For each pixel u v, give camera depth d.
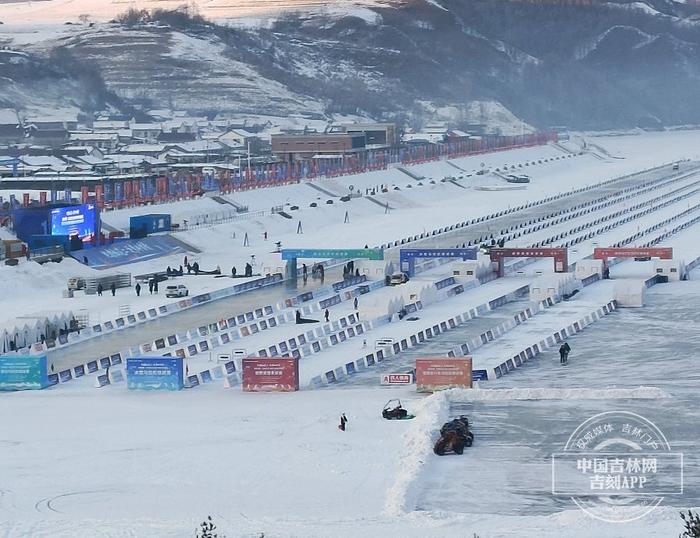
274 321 141.62
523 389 103.62
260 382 108.88
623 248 176.75
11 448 89.81
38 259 175.00
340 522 68.25
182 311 151.50
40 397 107.88
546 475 81.19
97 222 193.38
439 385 106.38
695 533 60.44
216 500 76.44
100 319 143.88
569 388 105.88
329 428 94.00
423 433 89.50
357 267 175.50
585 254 198.00
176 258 197.50
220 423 96.31
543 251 176.62
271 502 75.88
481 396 103.19
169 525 67.00
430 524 67.50
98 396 108.00
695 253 197.12
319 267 176.88
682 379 110.44
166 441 90.94
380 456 85.94
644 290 154.12
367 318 142.62
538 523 68.00
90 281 164.25
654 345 127.38
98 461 85.75
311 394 107.25
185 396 107.31
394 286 168.75
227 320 139.62
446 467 83.50
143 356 118.94
